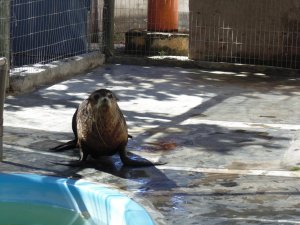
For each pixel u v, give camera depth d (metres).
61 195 5.94
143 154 7.50
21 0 11.40
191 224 5.42
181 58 13.45
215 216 5.60
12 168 6.87
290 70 12.73
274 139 8.10
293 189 6.29
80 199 5.83
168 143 7.95
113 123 6.95
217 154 7.49
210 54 13.29
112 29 13.57
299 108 9.88
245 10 12.99
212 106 9.98
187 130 8.56
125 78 12.03
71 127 8.62
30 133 8.26
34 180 6.06
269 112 9.59
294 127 8.70
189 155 7.46
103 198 5.62
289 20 12.75
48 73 11.27
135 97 10.52
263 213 5.67
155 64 13.38
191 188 6.34
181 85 11.54
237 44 13.13
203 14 13.20
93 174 6.80
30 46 11.70
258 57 13.08
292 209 5.77
